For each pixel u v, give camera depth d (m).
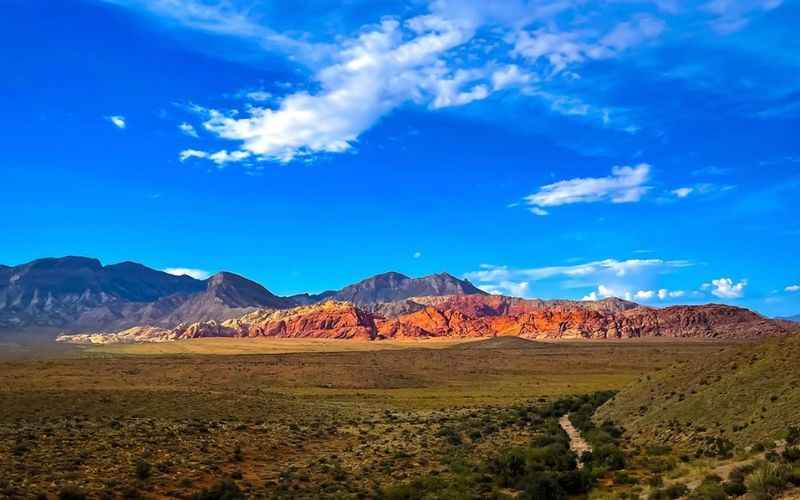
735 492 31.66
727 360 64.94
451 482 45.06
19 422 65.31
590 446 59.91
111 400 85.31
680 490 34.16
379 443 63.53
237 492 41.66
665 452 51.69
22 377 123.50
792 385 51.00
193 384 129.75
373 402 105.75
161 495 41.34
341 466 52.44
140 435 59.94
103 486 41.44
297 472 49.84
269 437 64.88
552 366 174.75
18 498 36.94
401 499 40.94
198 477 46.41
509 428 72.69
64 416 71.25
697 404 58.88
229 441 60.97
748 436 47.72
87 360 187.25
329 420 79.94
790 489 29.94
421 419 80.88
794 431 42.62
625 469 46.38
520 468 46.91
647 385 73.31
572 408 87.88
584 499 39.09
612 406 75.81
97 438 56.97
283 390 126.38
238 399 95.81
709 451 47.94
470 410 90.81
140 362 177.12
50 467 44.81
